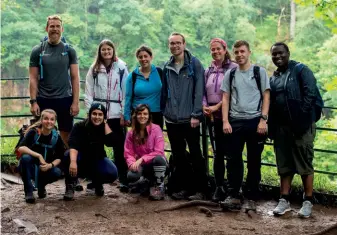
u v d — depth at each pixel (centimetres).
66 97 489
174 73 454
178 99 451
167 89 457
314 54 1825
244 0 2284
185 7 2108
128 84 474
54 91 482
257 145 425
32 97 482
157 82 471
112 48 480
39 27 2027
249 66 423
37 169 457
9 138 661
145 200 466
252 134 421
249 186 435
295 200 478
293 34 2070
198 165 465
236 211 431
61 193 489
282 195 437
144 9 2120
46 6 2205
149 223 399
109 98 482
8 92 2016
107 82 481
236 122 422
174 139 464
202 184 471
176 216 418
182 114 448
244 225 399
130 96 474
